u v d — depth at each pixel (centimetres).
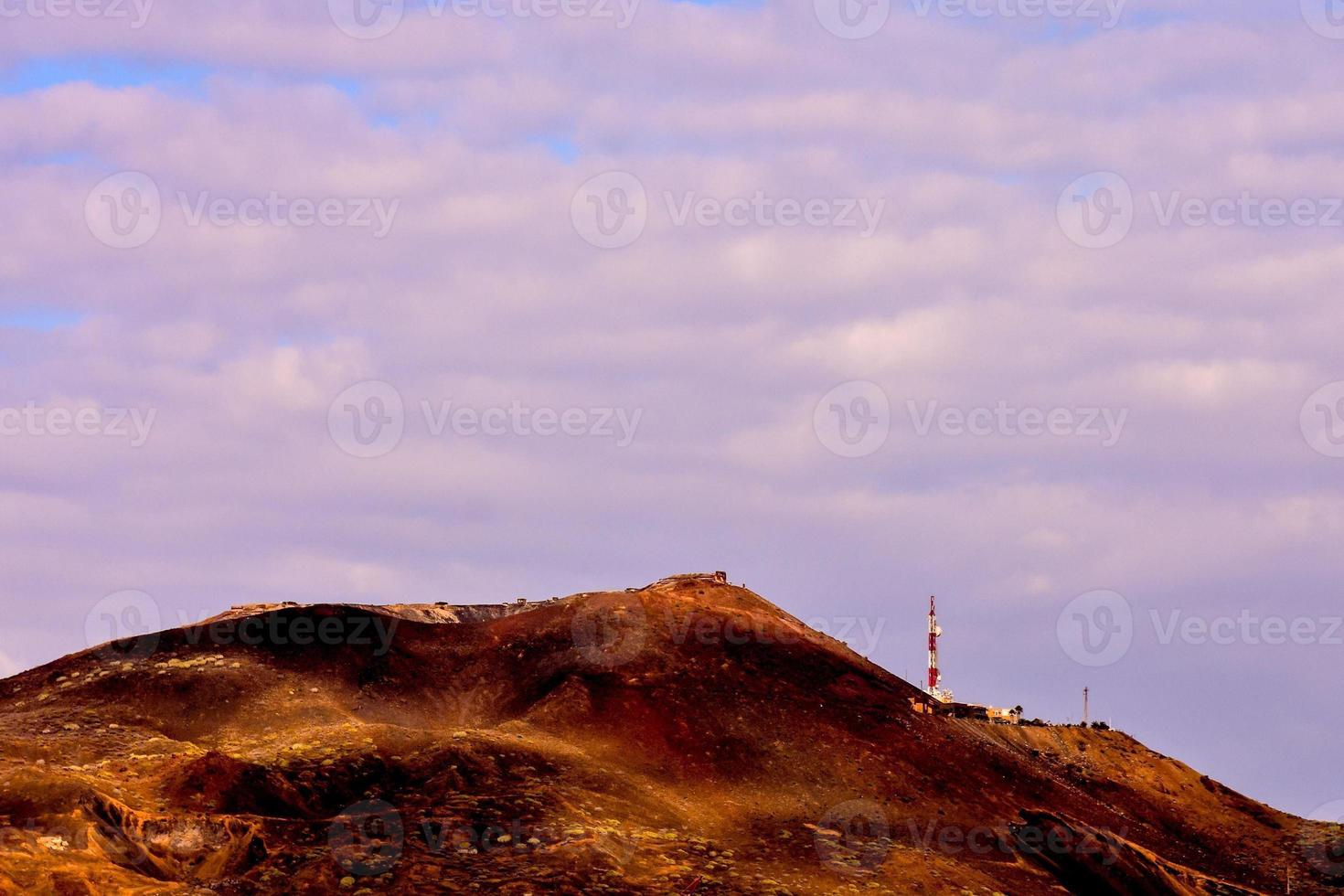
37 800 10569
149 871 10369
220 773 11500
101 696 13550
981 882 12044
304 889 10150
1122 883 12875
